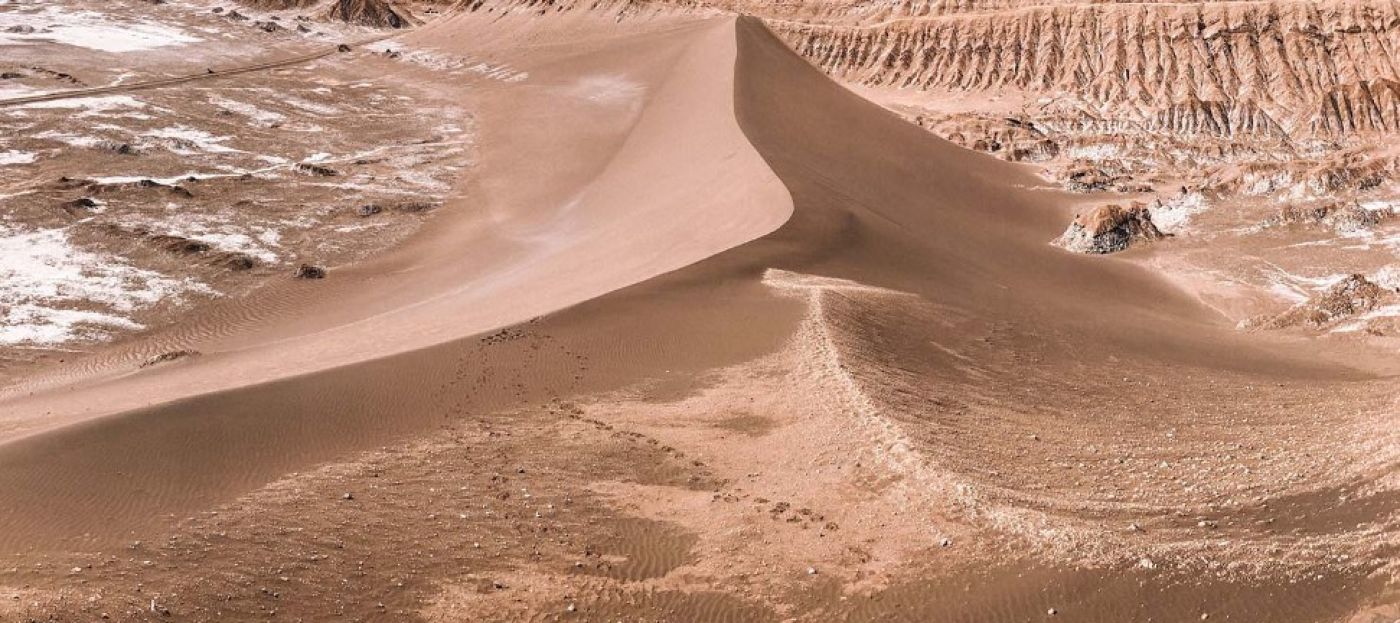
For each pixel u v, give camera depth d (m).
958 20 106.31
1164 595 17.11
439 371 26.53
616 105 78.06
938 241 48.00
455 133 75.12
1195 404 27.45
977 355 30.30
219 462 21.12
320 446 22.28
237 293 44.66
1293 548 18.27
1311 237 58.09
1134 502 20.23
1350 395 28.17
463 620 16.86
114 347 38.50
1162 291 50.22
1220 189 66.12
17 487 19.30
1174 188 70.56
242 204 55.59
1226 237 58.41
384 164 66.19
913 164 63.06
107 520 18.48
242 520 18.88
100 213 51.19
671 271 34.41
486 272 47.31
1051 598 17.11
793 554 18.61
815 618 16.98
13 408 29.73
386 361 26.88
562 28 100.44
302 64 93.19
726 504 20.34
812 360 26.94
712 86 69.38
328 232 53.22
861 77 105.12
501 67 92.50
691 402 25.17
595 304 31.27
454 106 82.69
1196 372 31.53
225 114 73.62
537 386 26.06
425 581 17.72
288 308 43.47
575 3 103.38
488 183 63.53
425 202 59.00
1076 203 65.62
